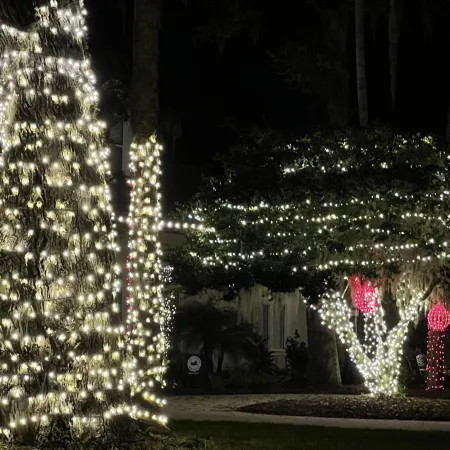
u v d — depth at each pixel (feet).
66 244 35.65
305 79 86.58
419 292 65.26
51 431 34.42
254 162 63.46
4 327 34.68
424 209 57.93
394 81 86.43
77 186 36.35
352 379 92.17
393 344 66.23
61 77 36.73
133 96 54.54
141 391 49.03
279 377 88.69
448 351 88.53
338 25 86.99
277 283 73.61
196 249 69.36
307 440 44.09
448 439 45.34
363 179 56.95
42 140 35.99
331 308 68.23
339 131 62.18
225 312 88.28
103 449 34.58
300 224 60.03
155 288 53.06
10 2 36.19
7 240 35.27
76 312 35.37
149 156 53.98
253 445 41.39
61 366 34.88
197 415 56.34
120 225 74.59
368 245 60.70
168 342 78.48
